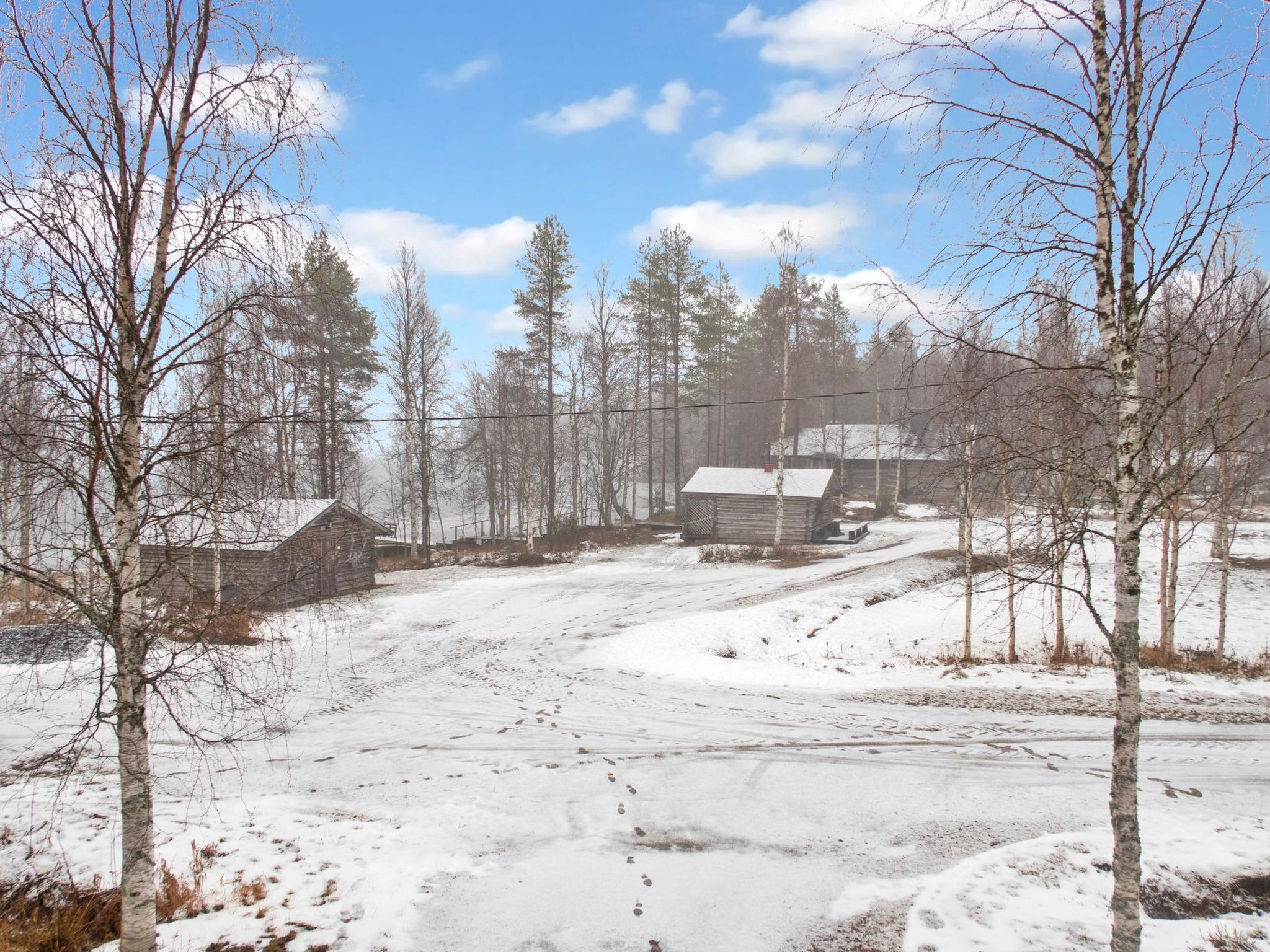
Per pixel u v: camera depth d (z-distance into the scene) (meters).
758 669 17.72
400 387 37.19
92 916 6.80
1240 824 8.35
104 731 11.95
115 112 5.13
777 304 39.59
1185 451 5.02
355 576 29.08
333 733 12.66
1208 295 4.89
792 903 6.97
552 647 19.73
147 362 5.24
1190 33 4.65
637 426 57.09
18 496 5.03
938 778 9.95
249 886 7.13
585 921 6.69
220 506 5.43
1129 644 4.96
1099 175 4.97
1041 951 6.19
